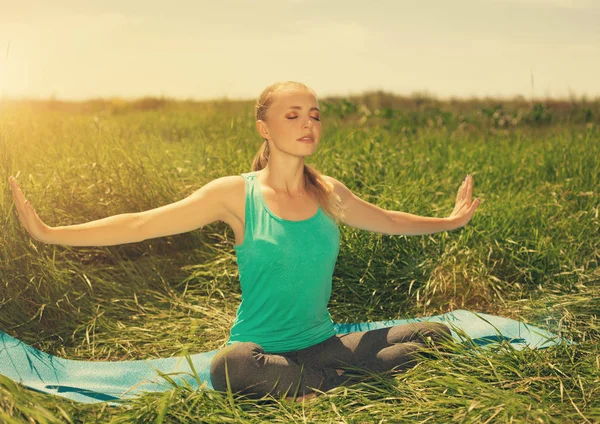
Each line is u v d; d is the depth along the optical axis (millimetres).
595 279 4219
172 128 9992
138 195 4582
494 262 4418
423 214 4770
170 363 3199
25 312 3641
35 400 2395
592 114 10195
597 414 2520
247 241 2807
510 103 11570
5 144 4383
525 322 3748
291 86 2855
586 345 3199
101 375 3055
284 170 2871
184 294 4094
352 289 4141
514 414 2434
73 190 4496
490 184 5816
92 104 14453
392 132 9062
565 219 4965
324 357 2887
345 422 2469
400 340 2943
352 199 3076
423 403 2590
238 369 2613
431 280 4227
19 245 3770
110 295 4031
